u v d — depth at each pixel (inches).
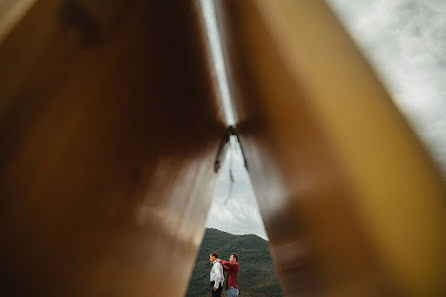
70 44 40.3
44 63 37.7
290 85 41.0
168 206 94.0
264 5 45.6
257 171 109.2
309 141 38.5
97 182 54.0
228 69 96.8
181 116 83.2
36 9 34.8
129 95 56.6
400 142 26.6
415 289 24.7
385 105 29.0
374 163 28.0
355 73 32.5
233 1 61.5
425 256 24.0
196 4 75.5
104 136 52.4
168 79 69.9
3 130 36.6
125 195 64.7
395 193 26.0
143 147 67.1
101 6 42.0
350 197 30.4
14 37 33.5
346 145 30.7
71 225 50.8
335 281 45.4
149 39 57.1
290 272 102.6
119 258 69.1
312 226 49.4
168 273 113.3
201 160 114.5
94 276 61.4
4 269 43.2
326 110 33.1
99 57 45.9
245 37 60.8
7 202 40.3
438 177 23.5
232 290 288.8
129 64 53.6
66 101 42.6
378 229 27.3
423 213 24.1
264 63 51.9
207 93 99.5
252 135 93.7
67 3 37.6
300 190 51.5
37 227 44.9
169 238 102.8
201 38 84.2
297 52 37.6
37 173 42.1
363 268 31.5
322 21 37.5
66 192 47.6
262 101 63.3
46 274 49.1
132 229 72.1
